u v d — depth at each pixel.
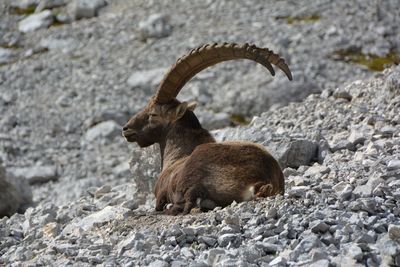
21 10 147.00
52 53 132.88
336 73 114.19
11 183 70.38
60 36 136.50
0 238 44.06
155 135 44.19
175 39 130.00
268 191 38.00
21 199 71.31
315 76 113.31
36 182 97.38
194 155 40.22
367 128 55.81
